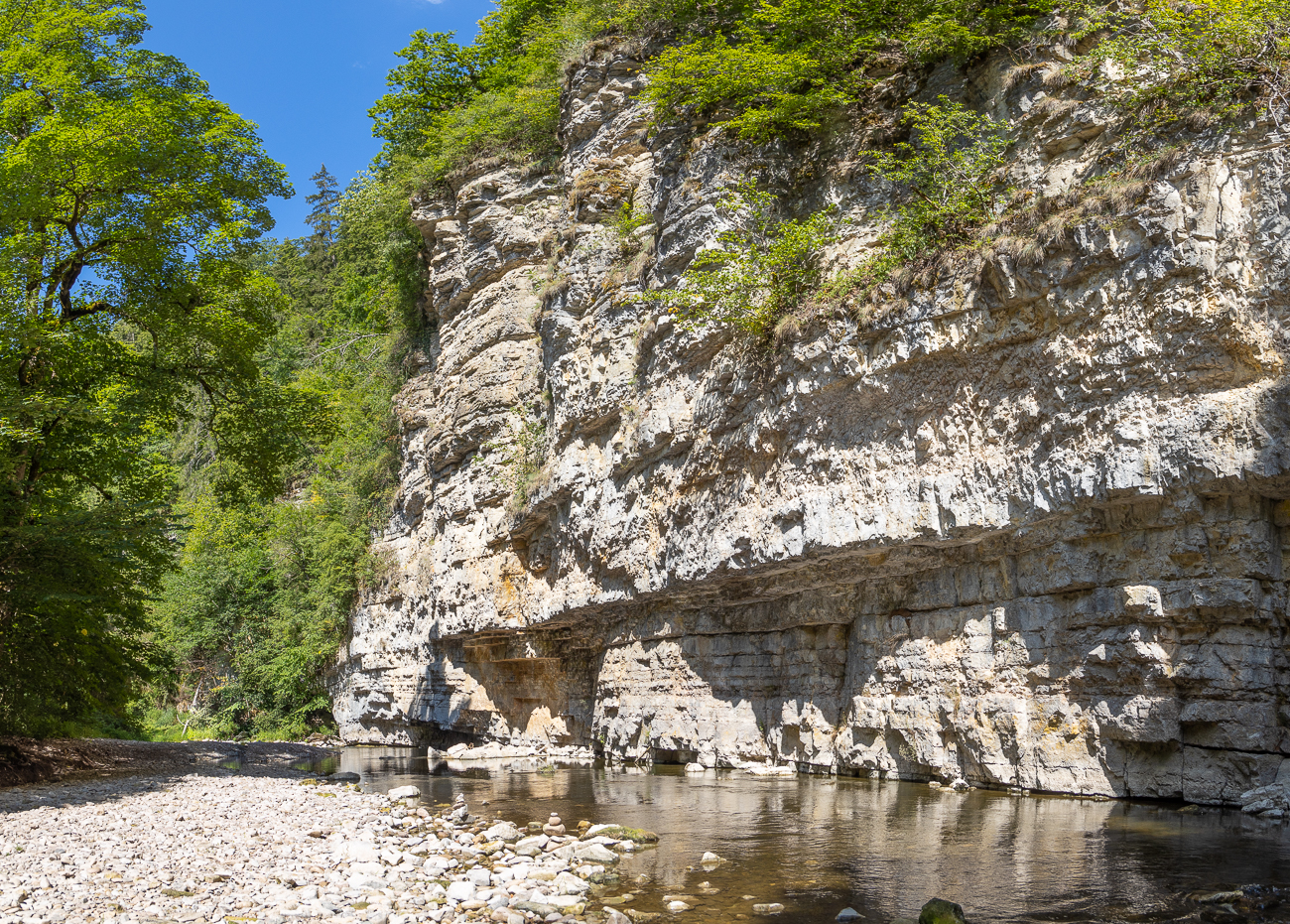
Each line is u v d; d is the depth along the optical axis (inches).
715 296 812.6
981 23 743.1
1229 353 534.9
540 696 1210.6
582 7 1263.5
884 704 709.3
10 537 709.3
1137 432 555.2
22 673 800.9
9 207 766.5
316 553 1657.2
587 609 1035.9
